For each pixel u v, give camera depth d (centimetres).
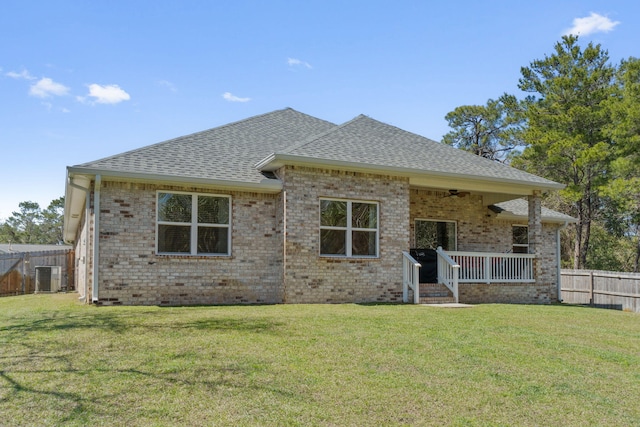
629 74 2561
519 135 3212
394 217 1398
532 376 619
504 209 1822
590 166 2669
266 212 1330
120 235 1175
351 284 1330
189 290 1234
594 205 3059
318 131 1731
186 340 729
